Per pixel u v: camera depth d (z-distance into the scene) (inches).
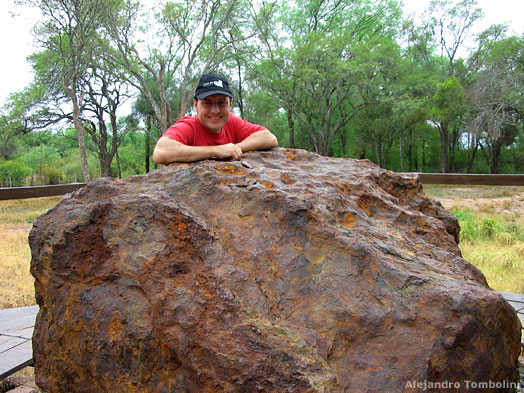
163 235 73.0
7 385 117.8
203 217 77.9
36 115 942.4
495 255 246.2
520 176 311.7
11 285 204.4
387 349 64.1
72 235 77.0
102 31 776.9
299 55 906.1
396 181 108.3
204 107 108.6
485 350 64.9
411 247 78.7
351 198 88.4
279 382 61.6
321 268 71.5
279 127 1282.0
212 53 827.4
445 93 935.7
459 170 1428.4
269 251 73.4
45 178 1060.5
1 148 1189.1
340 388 62.2
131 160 1424.7
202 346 65.2
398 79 1026.1
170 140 102.7
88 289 76.2
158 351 69.7
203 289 68.4
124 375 73.0
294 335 65.1
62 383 81.7
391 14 1136.2
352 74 896.9
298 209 74.9
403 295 66.9
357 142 1227.2
